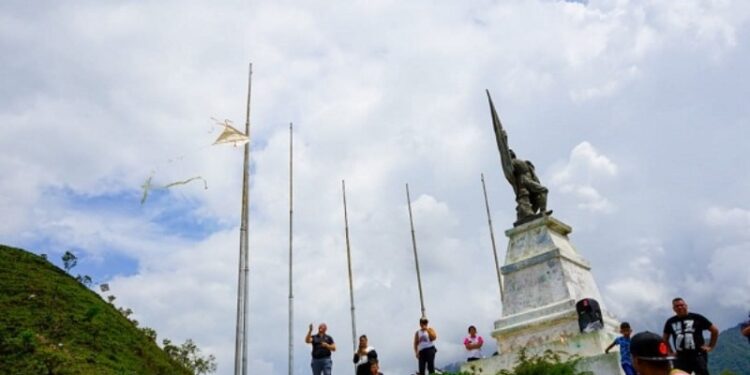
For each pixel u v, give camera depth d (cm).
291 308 2727
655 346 462
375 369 1159
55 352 2170
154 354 2898
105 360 2334
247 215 2605
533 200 2092
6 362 1994
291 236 2908
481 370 1742
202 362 3503
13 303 2686
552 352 1565
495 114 2230
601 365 1475
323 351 1892
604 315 1880
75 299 2988
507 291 1944
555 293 1830
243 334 2422
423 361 1736
